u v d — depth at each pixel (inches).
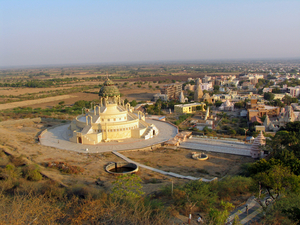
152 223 1749.5
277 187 2010.3
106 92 4931.1
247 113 7632.9
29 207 1855.3
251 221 1831.9
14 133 4950.8
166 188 2456.9
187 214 1936.5
